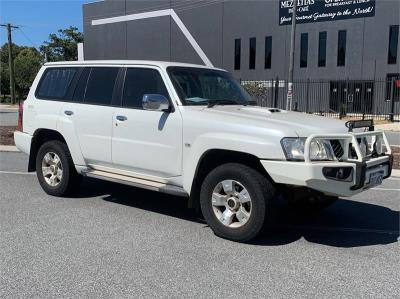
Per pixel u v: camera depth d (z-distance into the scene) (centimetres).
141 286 428
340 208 728
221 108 611
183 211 687
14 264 477
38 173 780
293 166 500
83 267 470
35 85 803
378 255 517
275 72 3800
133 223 623
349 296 412
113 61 701
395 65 3203
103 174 689
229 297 407
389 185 916
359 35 3334
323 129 543
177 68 644
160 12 4800
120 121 656
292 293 417
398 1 3145
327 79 3519
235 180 541
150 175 643
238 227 545
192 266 477
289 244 550
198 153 568
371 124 595
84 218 644
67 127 724
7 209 688
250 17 3944
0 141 1542
